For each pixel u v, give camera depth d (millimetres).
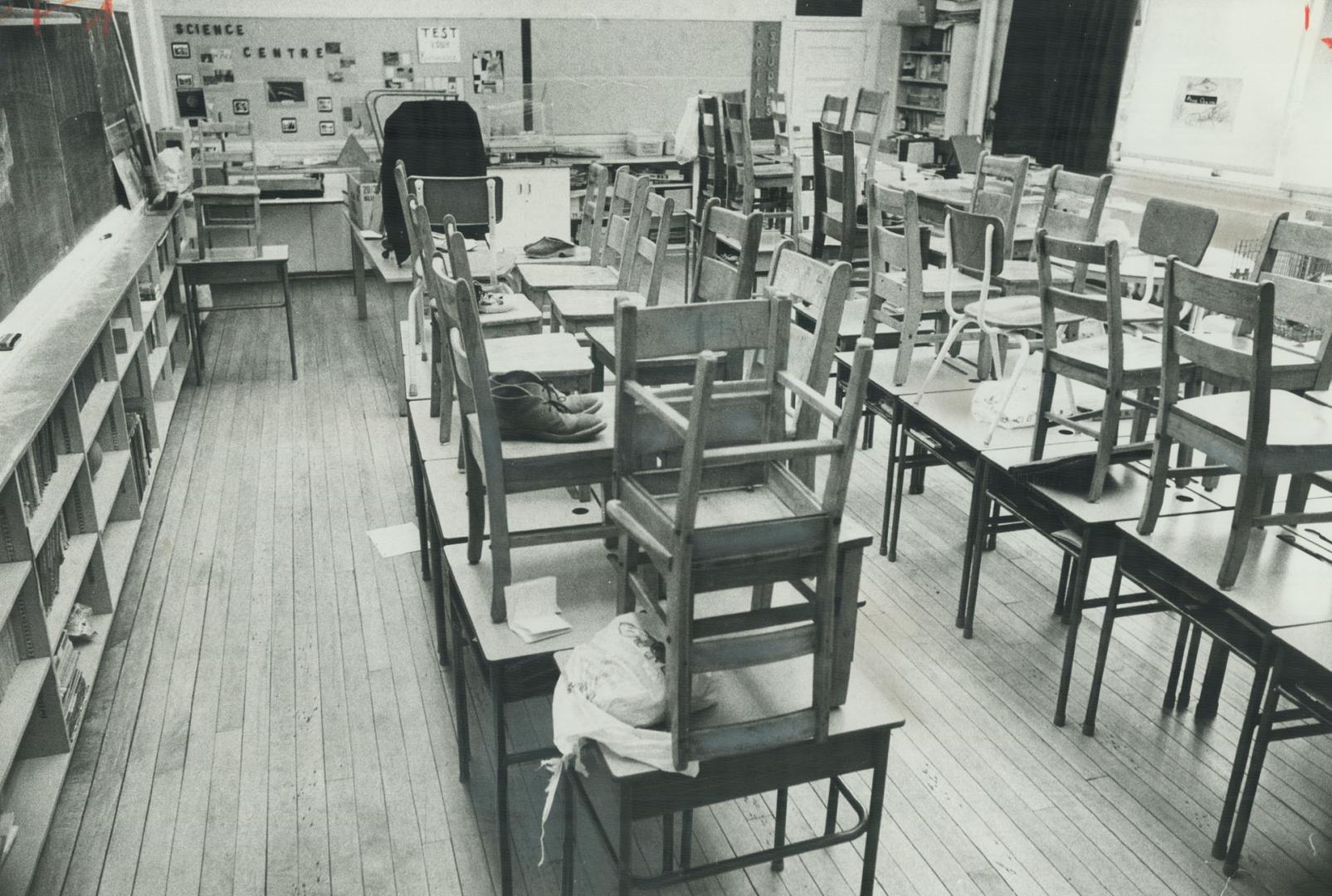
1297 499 2861
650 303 3799
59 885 2342
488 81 9188
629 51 9508
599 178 4906
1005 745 2869
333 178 8570
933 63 9953
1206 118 7266
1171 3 7441
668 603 1719
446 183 4492
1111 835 2539
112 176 5223
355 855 2453
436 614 3150
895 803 2641
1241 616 2385
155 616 3461
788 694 1972
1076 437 3402
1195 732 2943
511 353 3129
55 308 3688
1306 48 6441
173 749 2811
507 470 2211
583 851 2477
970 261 3656
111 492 3572
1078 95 8344
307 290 8164
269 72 8586
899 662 3256
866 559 3939
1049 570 3889
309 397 5652
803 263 2689
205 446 4938
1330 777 2770
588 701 1835
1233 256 5340
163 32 8227
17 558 2488
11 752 2246
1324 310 2830
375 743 2854
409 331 4887
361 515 4227
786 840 2514
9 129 3459
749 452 1654
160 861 2420
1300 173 6582
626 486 1943
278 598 3592
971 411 3594
